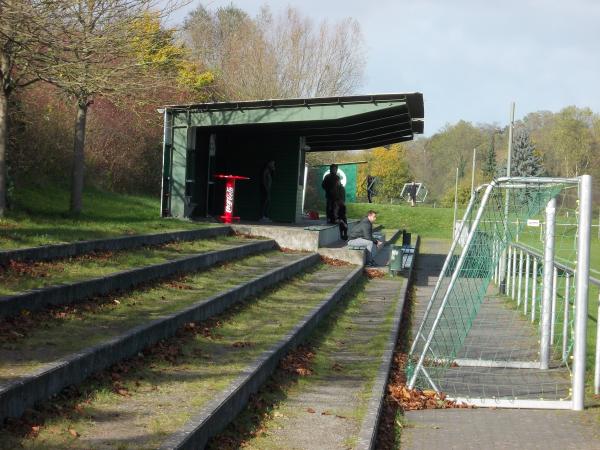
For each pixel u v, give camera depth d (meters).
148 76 15.79
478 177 78.38
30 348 6.53
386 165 80.38
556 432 7.27
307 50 52.19
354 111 19.81
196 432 5.38
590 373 10.09
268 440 6.12
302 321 10.62
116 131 28.23
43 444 4.83
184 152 21.23
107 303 9.19
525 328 13.47
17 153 19.38
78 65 13.66
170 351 7.93
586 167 76.50
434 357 9.54
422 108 20.69
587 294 8.32
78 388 6.16
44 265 10.03
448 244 38.25
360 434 6.30
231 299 11.21
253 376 7.30
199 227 18.23
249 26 51.62
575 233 9.80
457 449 6.66
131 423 5.49
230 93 47.03
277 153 25.05
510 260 18.27
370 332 11.83
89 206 19.88
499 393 8.81
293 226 22.73
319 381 8.42
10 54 13.07
